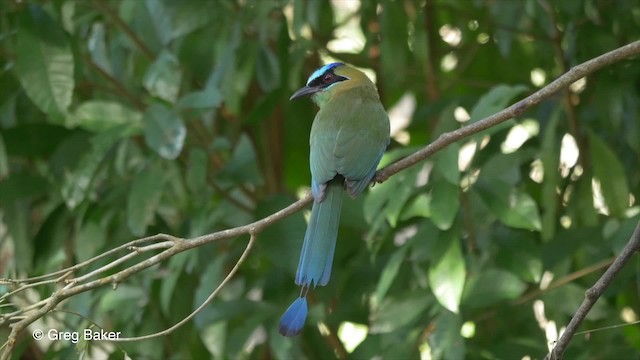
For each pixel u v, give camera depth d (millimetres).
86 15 11773
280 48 11445
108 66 11883
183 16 11156
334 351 11562
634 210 10500
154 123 10336
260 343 11969
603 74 11039
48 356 10719
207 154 11297
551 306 10000
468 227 10094
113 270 11195
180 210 11859
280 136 13492
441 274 9289
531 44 13016
